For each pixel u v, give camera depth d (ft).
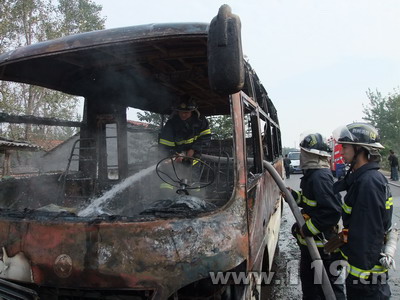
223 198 10.69
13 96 34.58
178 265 6.80
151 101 15.75
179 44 9.12
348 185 8.79
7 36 55.06
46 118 11.47
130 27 8.08
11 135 20.51
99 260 6.98
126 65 11.30
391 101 96.43
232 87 6.47
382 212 7.95
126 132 14.42
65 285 7.14
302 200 11.72
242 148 8.06
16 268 7.48
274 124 19.71
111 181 13.64
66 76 12.09
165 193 11.75
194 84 13.60
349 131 8.75
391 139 95.81
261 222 10.49
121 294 7.43
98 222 7.10
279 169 20.33
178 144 12.30
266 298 14.87
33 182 12.07
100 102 13.57
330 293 9.84
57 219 7.43
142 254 6.87
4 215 8.00
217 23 6.43
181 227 6.95
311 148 10.77
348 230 8.31
